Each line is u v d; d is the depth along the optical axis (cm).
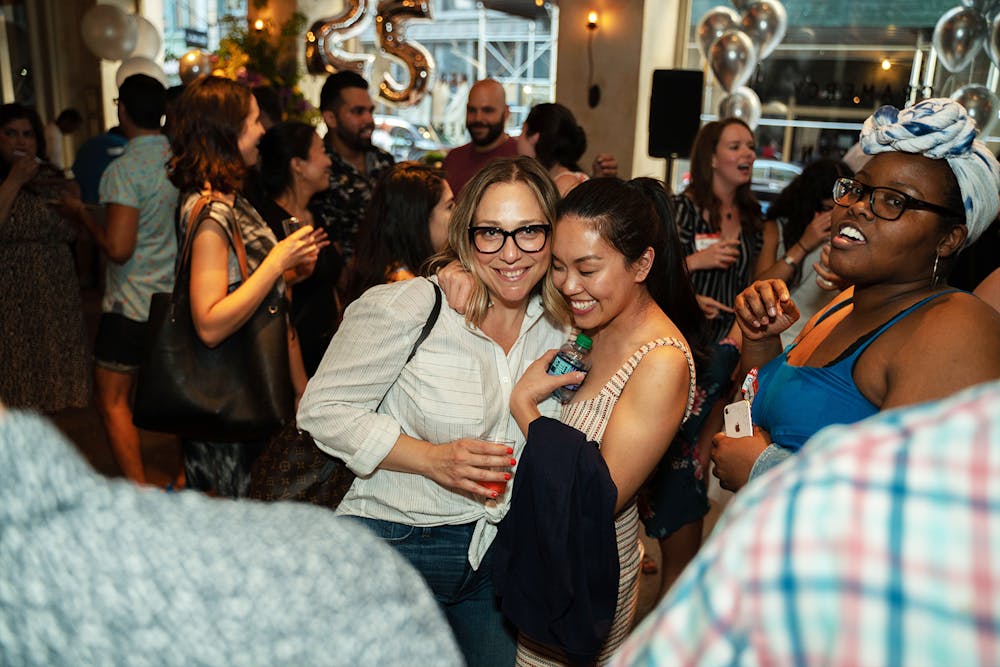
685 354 149
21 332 321
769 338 180
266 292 221
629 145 703
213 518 60
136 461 320
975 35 503
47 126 832
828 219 286
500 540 149
